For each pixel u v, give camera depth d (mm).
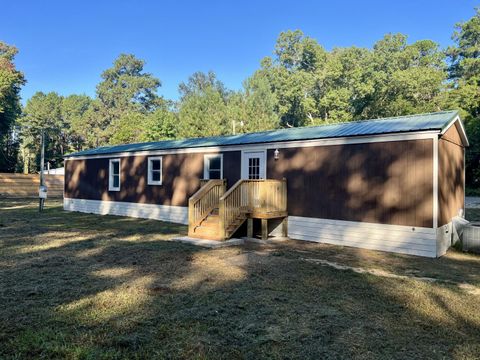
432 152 8164
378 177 9039
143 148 15719
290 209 10867
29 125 49344
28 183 28359
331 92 39719
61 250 8500
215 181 11031
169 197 14609
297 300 5160
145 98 72062
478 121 27375
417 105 35312
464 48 48344
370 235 9141
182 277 6273
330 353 3619
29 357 3477
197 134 32375
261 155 11664
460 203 11266
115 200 16969
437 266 7363
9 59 46688
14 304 4871
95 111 62844
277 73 49281
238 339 3912
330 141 9953
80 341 3805
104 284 5809
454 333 4117
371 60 43656
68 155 19266
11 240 9766
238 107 32375
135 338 3877
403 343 3857
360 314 4656
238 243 9664
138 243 9547
